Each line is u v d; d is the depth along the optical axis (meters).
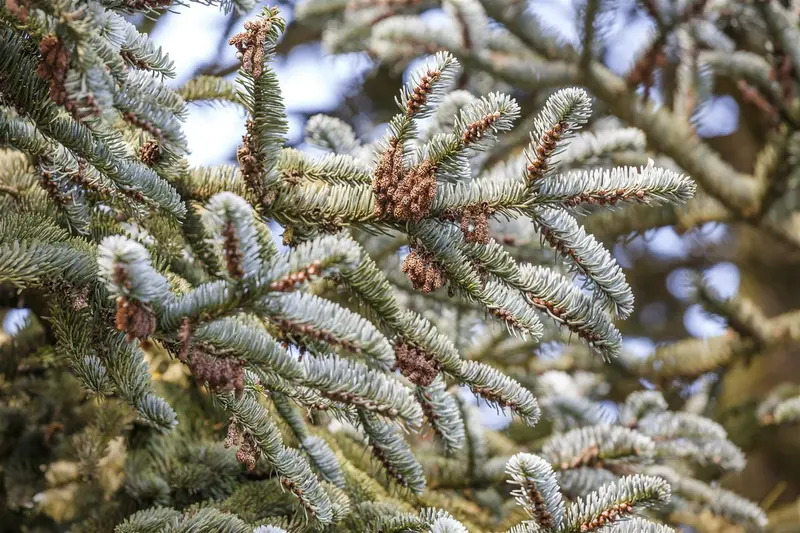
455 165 1.33
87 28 1.24
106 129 1.29
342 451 1.53
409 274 1.33
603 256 1.35
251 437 1.32
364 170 1.41
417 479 1.38
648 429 1.67
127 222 1.43
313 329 1.26
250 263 1.24
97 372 1.29
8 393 1.59
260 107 1.33
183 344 1.23
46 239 1.33
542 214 1.34
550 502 1.33
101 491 1.59
